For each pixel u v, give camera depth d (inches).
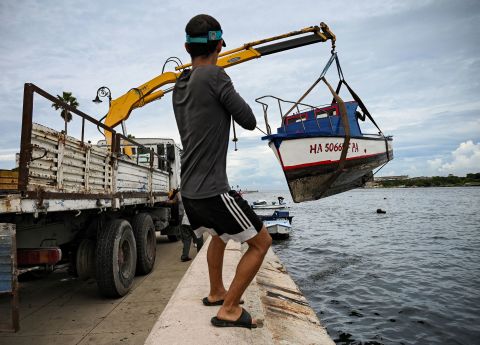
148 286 222.7
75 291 213.3
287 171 275.3
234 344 78.7
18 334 143.3
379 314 342.3
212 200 79.7
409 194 6722.4
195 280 139.8
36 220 152.4
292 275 525.7
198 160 81.8
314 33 381.1
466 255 657.0
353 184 336.2
